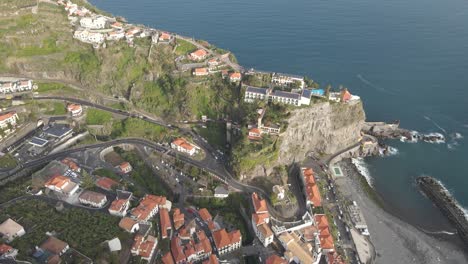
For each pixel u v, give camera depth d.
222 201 162.50
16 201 142.00
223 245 136.38
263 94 194.88
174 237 136.75
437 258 155.12
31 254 114.25
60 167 163.88
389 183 197.00
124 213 140.88
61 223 129.00
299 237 145.25
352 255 150.62
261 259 138.12
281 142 184.12
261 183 171.88
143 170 176.00
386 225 170.12
